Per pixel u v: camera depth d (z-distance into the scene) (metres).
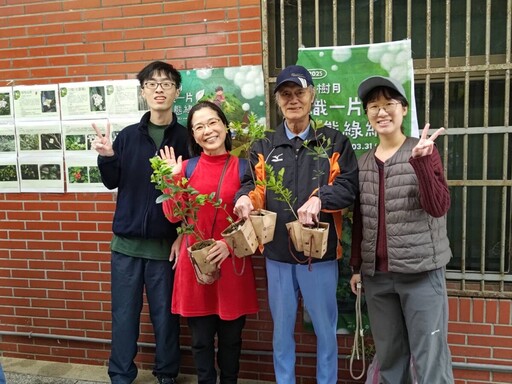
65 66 3.17
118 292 2.87
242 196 2.27
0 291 3.47
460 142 2.79
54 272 3.35
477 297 2.74
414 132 2.71
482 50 2.73
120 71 3.09
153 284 2.86
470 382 2.79
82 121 3.17
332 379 2.47
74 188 3.24
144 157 2.77
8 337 3.52
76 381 3.19
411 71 2.69
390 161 2.22
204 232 2.50
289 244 2.37
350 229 2.85
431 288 2.22
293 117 2.33
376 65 2.73
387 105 2.20
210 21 2.94
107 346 3.35
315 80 2.81
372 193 2.28
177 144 2.81
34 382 3.19
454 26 2.75
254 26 2.88
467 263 2.85
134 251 2.83
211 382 2.65
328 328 2.44
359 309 2.58
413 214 2.17
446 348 2.30
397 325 2.38
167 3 2.98
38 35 3.19
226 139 2.61
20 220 3.36
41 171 3.28
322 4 2.91
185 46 2.99
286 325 2.46
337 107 2.80
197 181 2.51
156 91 2.71
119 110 3.11
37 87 3.22
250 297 2.56
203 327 2.59
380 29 2.84
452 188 2.82
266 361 3.09
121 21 3.05
